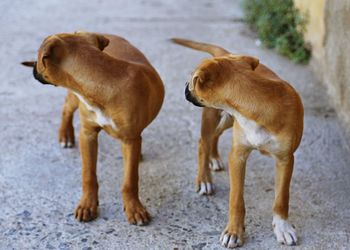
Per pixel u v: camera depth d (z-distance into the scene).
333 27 5.50
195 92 3.31
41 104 5.59
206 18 8.12
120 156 4.70
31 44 7.05
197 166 4.55
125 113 3.52
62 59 3.39
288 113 3.33
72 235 3.73
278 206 3.66
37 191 4.21
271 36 6.95
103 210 3.98
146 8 8.59
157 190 4.23
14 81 6.07
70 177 4.40
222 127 3.97
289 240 3.61
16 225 3.83
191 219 3.90
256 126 3.35
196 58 6.73
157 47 7.02
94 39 3.55
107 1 8.95
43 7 8.55
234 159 3.56
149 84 3.69
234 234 3.60
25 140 4.93
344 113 5.14
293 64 6.48
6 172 4.45
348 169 4.48
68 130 4.78
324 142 4.89
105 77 3.46
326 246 3.61
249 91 3.28
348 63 5.01
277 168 3.59
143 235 3.73
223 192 4.21
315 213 3.94
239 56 3.47
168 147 4.84
